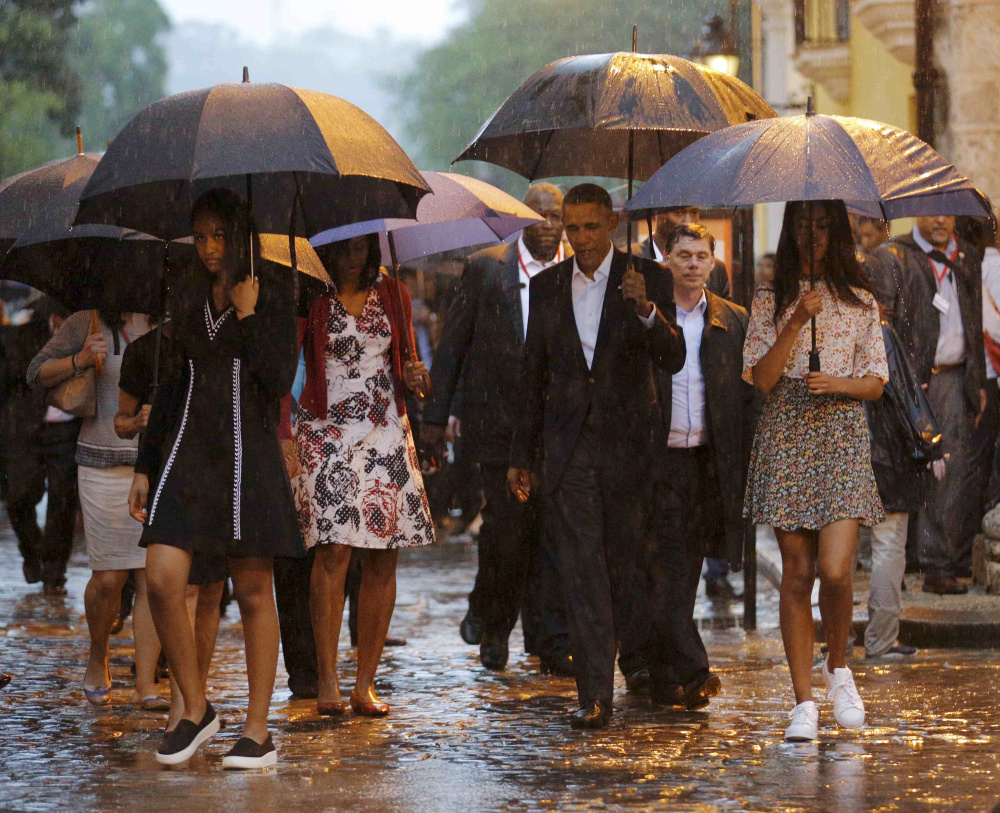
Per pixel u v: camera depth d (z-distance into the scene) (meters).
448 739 23.62
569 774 20.98
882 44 62.50
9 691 28.77
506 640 31.98
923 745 22.69
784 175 22.14
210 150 21.22
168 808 19.12
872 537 31.47
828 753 22.19
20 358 45.62
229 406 21.45
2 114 146.88
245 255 21.47
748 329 24.03
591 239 24.52
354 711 26.09
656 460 24.75
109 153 21.78
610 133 28.70
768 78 97.44
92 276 25.73
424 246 30.70
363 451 25.80
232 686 29.12
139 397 23.73
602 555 24.50
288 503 21.62
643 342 24.27
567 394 24.52
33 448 46.03
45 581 46.06
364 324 25.98
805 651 23.58
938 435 30.33
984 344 39.31
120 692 28.75
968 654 31.77
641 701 26.89
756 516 23.80
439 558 56.53
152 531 21.11
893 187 22.03
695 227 26.58
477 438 31.92
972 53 54.22
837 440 23.36
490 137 25.77
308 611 27.97
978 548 40.00
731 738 23.38
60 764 21.98
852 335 23.48
